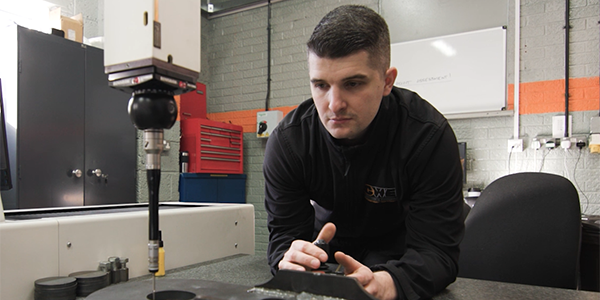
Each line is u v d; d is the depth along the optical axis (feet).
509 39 9.13
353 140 2.63
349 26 2.04
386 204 3.00
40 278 2.14
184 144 10.39
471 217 4.01
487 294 2.35
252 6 12.64
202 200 10.30
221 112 13.20
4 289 1.99
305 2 11.84
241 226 3.69
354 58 2.03
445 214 2.57
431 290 2.25
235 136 11.53
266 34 12.48
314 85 2.21
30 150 6.62
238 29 12.98
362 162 2.74
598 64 8.45
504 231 3.79
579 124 8.54
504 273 3.75
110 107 7.97
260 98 12.50
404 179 2.70
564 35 8.71
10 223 2.07
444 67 9.62
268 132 11.64
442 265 2.39
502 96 9.07
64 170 7.13
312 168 2.89
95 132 7.68
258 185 12.34
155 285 2.04
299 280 1.89
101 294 1.90
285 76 12.11
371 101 2.18
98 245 2.43
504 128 9.14
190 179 10.00
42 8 7.87
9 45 6.58
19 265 2.05
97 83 7.74
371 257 3.32
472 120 9.45
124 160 8.25
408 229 2.72
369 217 3.16
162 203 4.06
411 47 9.98
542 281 3.60
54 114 6.98
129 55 1.61
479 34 9.34
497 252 3.80
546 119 8.79
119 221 2.56
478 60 9.32
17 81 6.45
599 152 8.23
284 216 2.98
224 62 13.23
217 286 2.03
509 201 3.81
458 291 2.43
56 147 7.00
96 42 8.52
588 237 5.47
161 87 1.67
